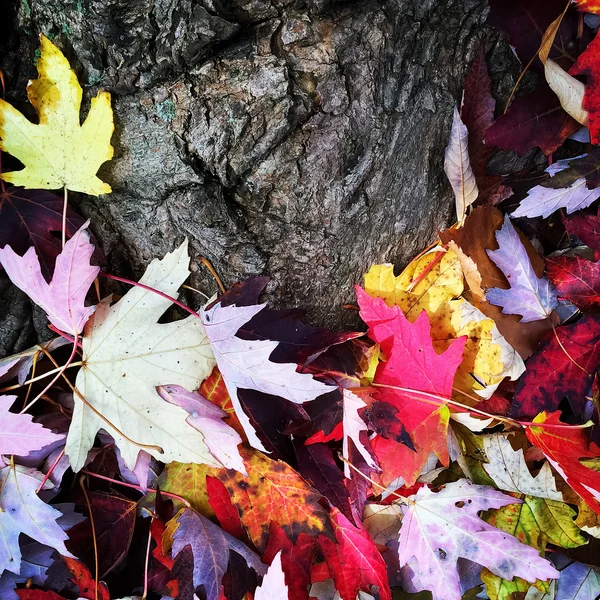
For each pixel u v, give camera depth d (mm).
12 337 394
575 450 393
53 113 351
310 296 411
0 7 358
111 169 373
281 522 383
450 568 393
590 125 389
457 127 390
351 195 387
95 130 354
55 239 372
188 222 382
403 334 383
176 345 370
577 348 396
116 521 393
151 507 393
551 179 395
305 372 386
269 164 371
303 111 366
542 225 425
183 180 371
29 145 354
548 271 398
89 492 394
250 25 359
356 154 381
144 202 381
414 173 401
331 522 388
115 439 367
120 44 350
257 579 377
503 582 413
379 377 393
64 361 399
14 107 369
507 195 413
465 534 394
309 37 359
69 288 356
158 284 370
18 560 365
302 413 379
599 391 398
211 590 371
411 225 413
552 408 394
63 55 345
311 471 383
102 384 369
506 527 414
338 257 403
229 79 358
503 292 396
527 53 381
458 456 412
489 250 395
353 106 373
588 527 406
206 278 400
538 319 398
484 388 403
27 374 384
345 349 398
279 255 396
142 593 400
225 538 380
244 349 358
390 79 377
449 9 375
